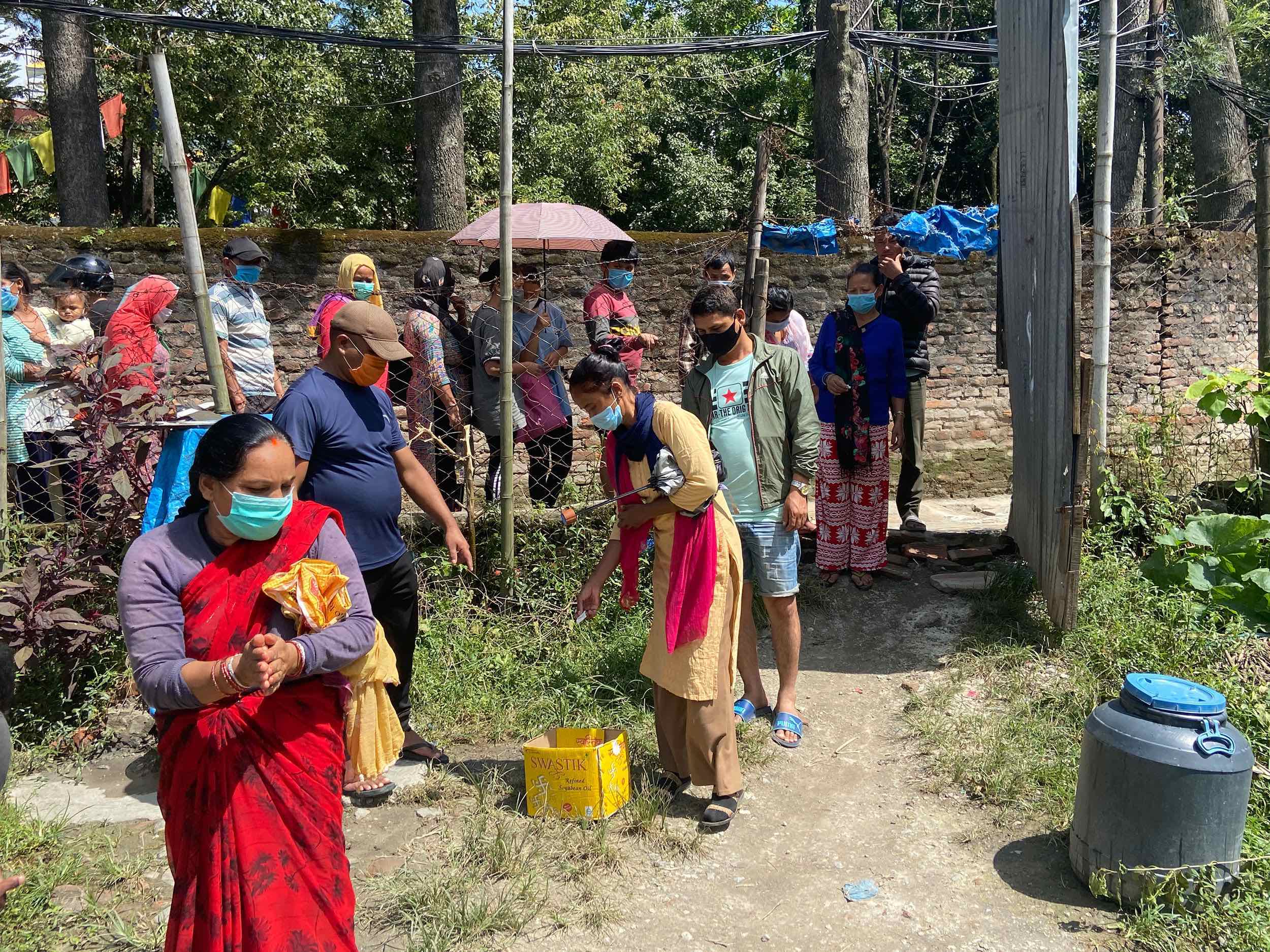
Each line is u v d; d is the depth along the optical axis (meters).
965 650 5.20
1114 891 3.30
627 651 4.98
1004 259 6.26
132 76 15.05
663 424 3.65
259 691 2.26
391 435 3.98
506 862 3.48
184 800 2.30
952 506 8.19
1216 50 12.14
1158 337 8.79
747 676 4.73
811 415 4.36
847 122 11.28
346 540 2.58
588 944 3.14
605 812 3.74
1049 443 5.16
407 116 17.58
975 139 22.83
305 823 2.30
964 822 3.86
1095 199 5.45
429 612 5.27
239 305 5.95
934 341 8.45
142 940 3.05
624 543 3.88
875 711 4.79
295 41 15.05
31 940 3.03
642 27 22.25
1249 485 6.03
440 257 7.34
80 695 4.55
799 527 4.40
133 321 4.97
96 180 12.20
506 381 5.24
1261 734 4.15
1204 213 13.26
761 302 5.88
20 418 5.50
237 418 2.32
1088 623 5.18
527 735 4.49
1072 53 4.73
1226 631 4.90
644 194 23.91
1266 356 6.07
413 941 3.09
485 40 18.11
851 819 3.92
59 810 3.84
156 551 2.32
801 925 3.27
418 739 4.29
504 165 5.07
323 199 18.06
